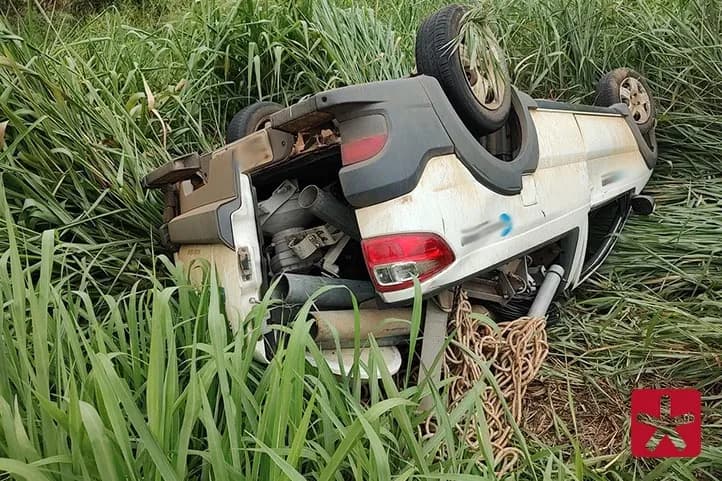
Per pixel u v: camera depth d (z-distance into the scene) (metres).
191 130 4.16
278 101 4.66
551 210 2.83
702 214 3.62
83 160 3.30
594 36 4.82
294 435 1.70
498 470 2.29
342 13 4.95
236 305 2.49
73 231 3.09
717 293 3.05
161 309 1.83
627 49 4.79
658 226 3.62
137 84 4.47
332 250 2.64
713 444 2.32
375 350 1.96
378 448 1.53
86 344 1.77
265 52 4.50
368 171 2.21
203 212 2.59
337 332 2.24
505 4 5.06
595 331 2.98
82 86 3.89
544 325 2.70
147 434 1.56
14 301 1.91
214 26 4.69
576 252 3.08
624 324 3.01
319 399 1.73
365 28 4.96
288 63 4.72
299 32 4.61
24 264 2.86
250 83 4.38
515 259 2.63
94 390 1.77
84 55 4.64
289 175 2.90
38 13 4.90
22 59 3.47
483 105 2.60
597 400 2.65
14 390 2.00
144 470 1.68
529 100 2.96
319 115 2.30
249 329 2.33
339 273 2.77
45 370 1.80
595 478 2.09
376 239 2.24
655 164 4.08
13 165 3.04
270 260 2.72
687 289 3.20
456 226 2.32
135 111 4.02
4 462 1.39
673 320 2.88
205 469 1.86
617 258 3.48
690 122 4.29
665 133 4.32
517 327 2.63
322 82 4.59
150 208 3.42
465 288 2.69
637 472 2.26
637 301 3.06
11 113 3.05
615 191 3.47
